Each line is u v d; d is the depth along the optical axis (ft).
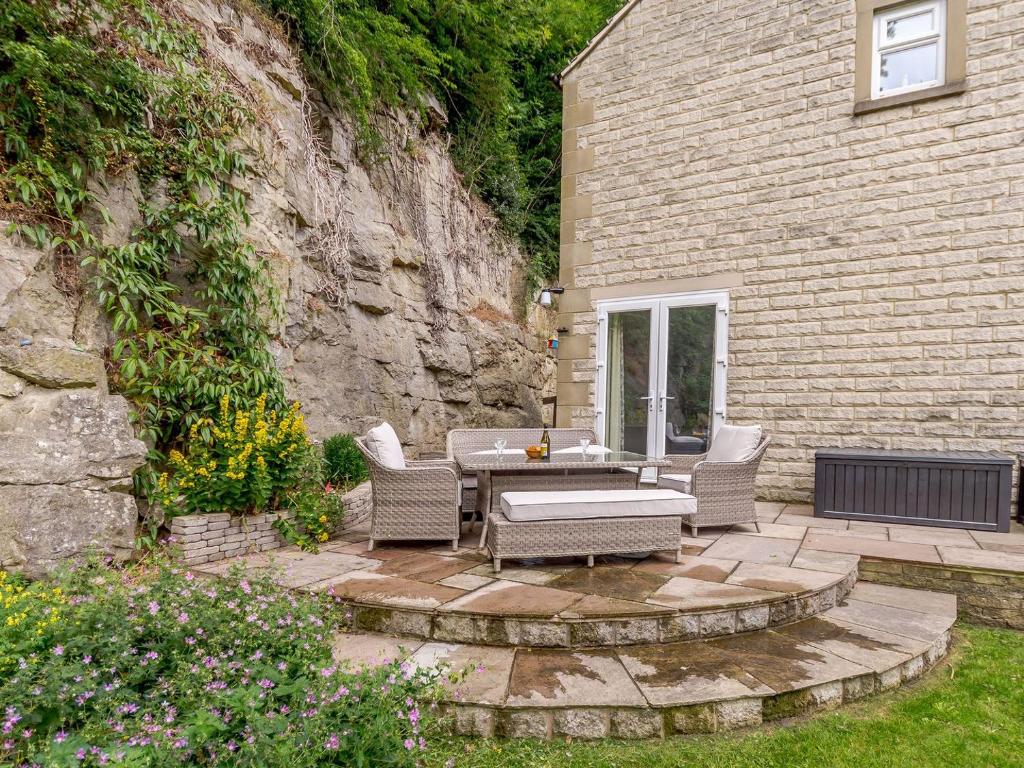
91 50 13.26
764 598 10.49
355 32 23.94
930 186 19.03
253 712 5.90
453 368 30.76
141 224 14.80
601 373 25.13
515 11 34.40
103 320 13.47
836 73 20.51
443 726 7.89
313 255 21.52
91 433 11.78
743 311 22.06
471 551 13.88
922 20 19.44
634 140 24.58
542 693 8.08
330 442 19.92
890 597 12.33
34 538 10.62
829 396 20.49
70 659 6.88
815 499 18.26
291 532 14.08
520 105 41.29
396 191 27.48
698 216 23.07
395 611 10.00
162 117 15.29
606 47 25.34
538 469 15.10
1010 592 12.17
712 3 22.81
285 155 20.15
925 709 8.74
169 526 13.03
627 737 7.86
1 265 11.27
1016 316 17.80
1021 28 17.85
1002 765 7.45
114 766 5.14
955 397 18.60
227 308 16.20
